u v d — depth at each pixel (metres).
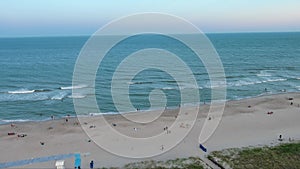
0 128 41.53
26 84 76.31
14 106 55.22
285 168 26.66
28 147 34.44
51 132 39.53
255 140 35.75
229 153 30.30
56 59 137.62
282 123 42.56
